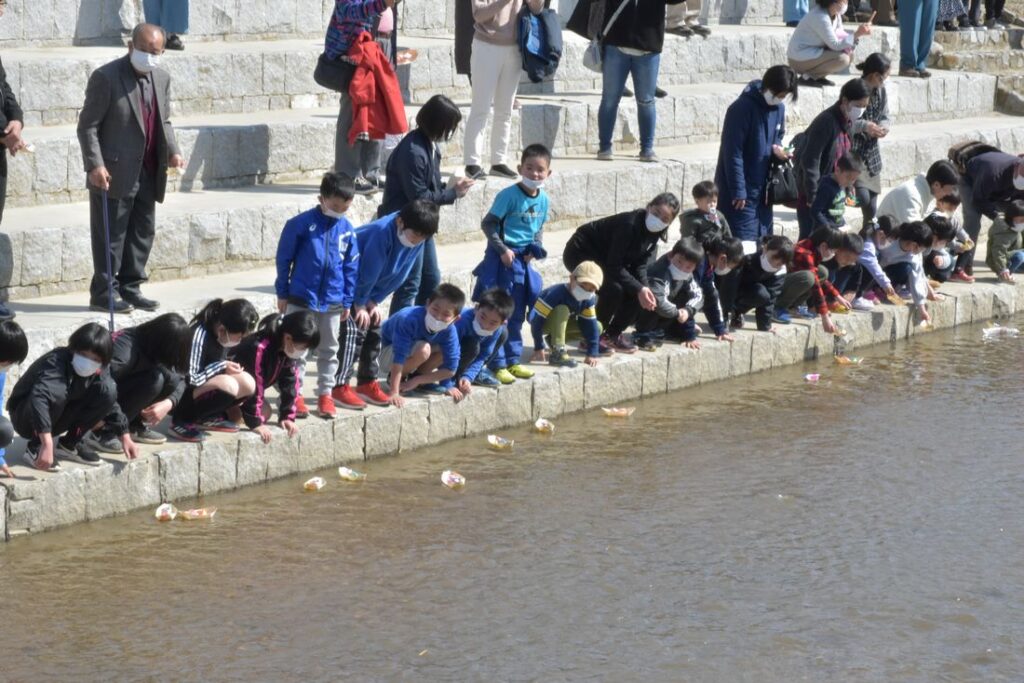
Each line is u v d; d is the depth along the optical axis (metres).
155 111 11.15
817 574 8.91
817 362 13.95
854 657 7.81
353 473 10.20
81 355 8.84
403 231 10.63
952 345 14.73
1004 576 8.99
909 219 15.22
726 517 9.79
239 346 10.03
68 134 13.29
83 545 8.84
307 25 17.92
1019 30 24.22
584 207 15.81
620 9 16.16
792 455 11.12
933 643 8.03
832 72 19.97
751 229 14.33
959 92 22.03
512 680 7.39
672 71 19.94
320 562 8.76
